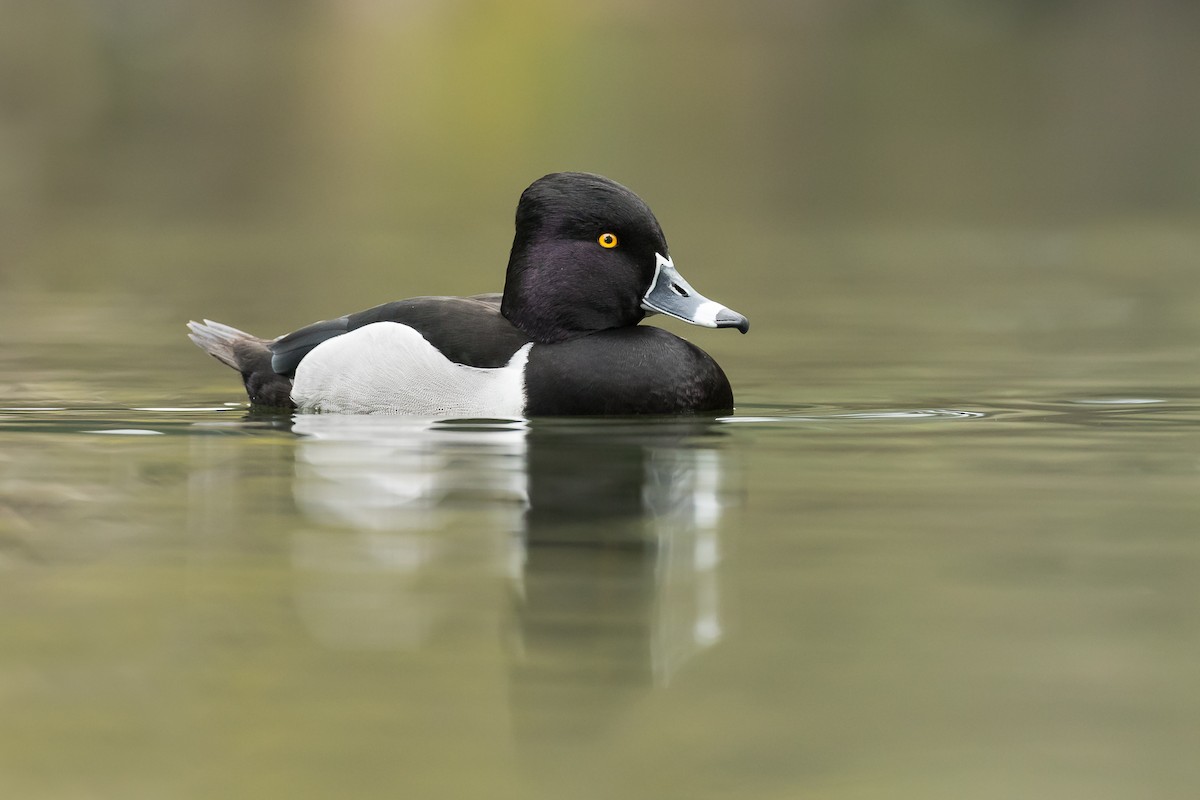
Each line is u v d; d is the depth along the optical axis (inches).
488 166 1524.4
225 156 1585.9
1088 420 438.6
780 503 327.3
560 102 1900.8
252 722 203.5
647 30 2321.6
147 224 1168.2
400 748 194.4
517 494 331.6
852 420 436.8
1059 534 302.0
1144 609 252.2
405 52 2196.1
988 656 229.1
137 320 692.1
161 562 278.7
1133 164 1514.5
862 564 279.1
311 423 424.8
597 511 317.7
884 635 238.4
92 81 1911.9
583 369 427.5
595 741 197.5
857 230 1139.3
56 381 518.9
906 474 358.3
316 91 1947.6
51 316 704.4
